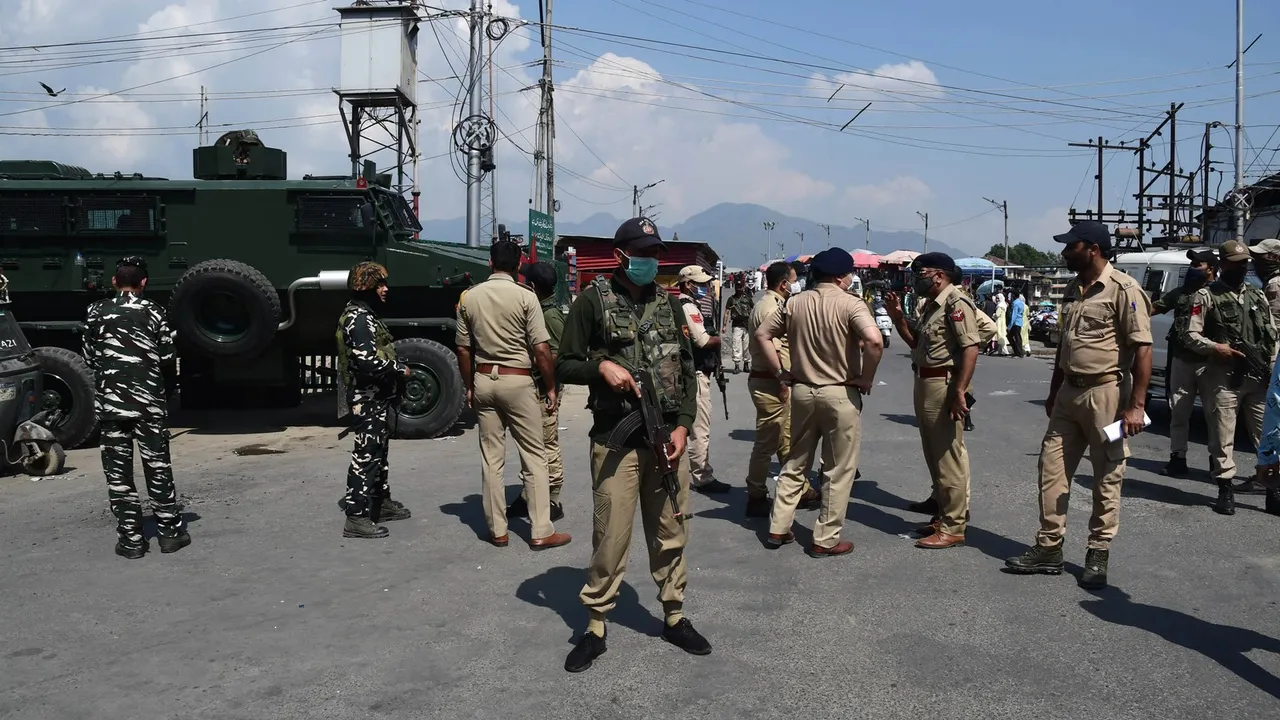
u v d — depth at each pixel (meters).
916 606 4.89
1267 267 6.89
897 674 4.04
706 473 7.59
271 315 9.98
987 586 5.21
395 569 5.60
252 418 12.02
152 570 5.60
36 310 10.69
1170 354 8.42
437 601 5.03
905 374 17.39
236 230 10.45
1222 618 4.70
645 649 4.33
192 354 10.44
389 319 10.68
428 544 6.13
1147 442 9.72
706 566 5.61
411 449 9.68
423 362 10.18
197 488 7.84
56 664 4.22
